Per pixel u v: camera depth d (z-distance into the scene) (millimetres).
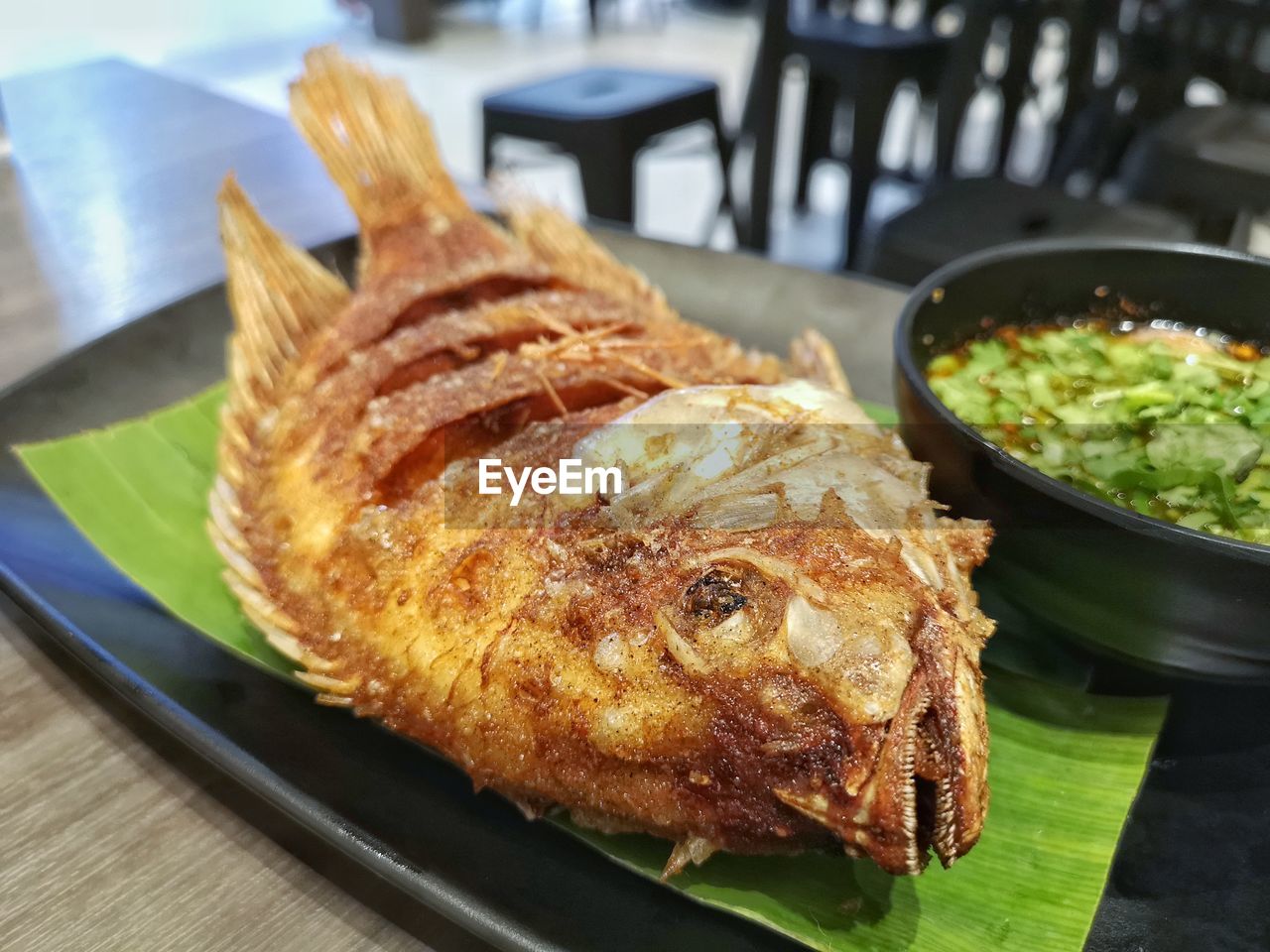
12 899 184
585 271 336
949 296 260
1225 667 197
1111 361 261
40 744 215
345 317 299
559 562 192
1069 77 810
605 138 704
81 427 310
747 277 379
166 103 628
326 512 233
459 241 331
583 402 244
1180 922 178
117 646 227
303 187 514
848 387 300
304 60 365
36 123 596
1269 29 658
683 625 174
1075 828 190
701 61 1374
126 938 179
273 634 224
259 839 197
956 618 175
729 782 172
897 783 156
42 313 406
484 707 189
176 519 271
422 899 174
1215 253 257
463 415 230
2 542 250
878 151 806
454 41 1420
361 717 214
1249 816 197
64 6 1358
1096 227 482
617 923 176
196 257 453
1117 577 189
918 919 177
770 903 177
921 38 804
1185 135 533
